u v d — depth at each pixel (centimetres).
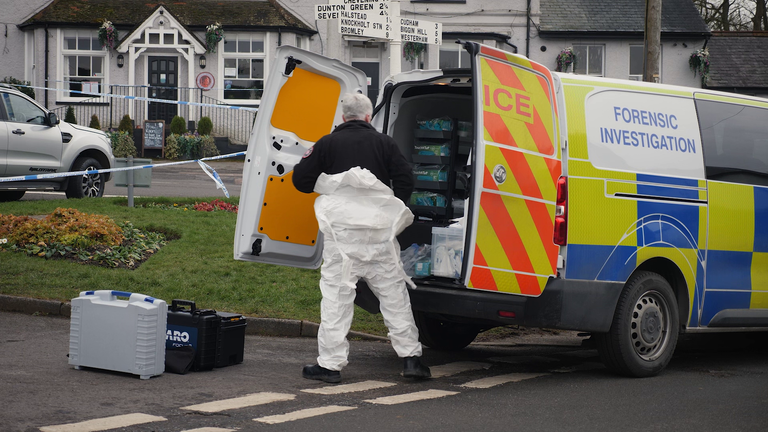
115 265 1334
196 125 4034
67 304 1101
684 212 927
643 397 800
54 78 4012
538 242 827
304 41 4178
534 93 845
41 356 891
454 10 4103
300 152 948
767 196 1009
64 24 3966
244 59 4088
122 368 814
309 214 955
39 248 1372
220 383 807
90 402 715
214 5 4141
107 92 4025
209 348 860
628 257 874
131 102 4038
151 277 1252
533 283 822
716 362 1020
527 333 1178
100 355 823
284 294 1192
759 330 1027
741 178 989
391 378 859
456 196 962
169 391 767
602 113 891
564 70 4112
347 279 812
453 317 912
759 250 999
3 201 2103
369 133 833
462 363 959
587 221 852
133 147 3697
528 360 989
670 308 914
